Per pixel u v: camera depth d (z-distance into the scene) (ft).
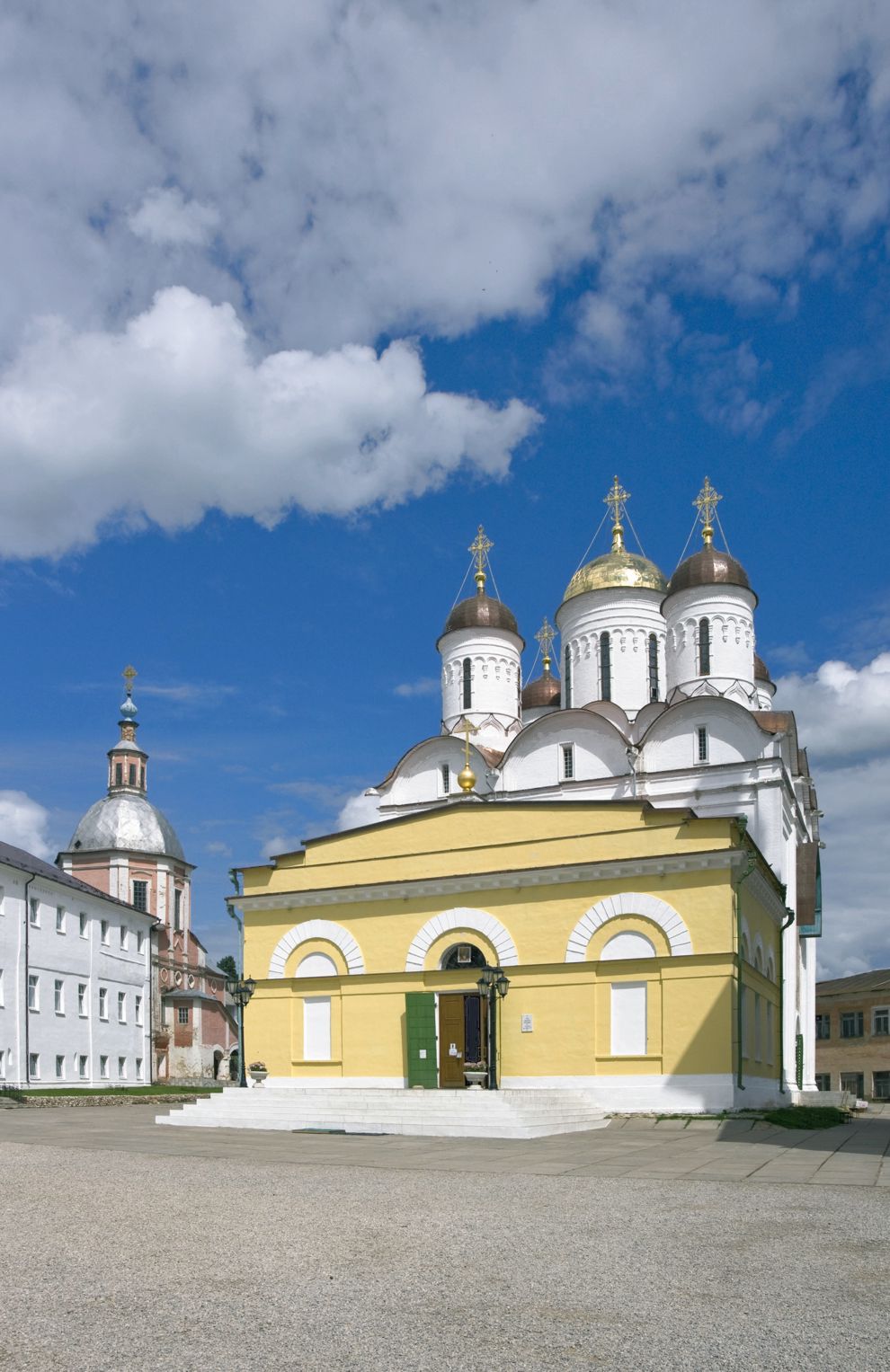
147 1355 22.98
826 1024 276.41
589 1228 36.88
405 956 104.42
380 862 107.65
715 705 141.38
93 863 224.53
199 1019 226.79
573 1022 95.40
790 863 141.69
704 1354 23.12
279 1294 27.89
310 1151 64.64
